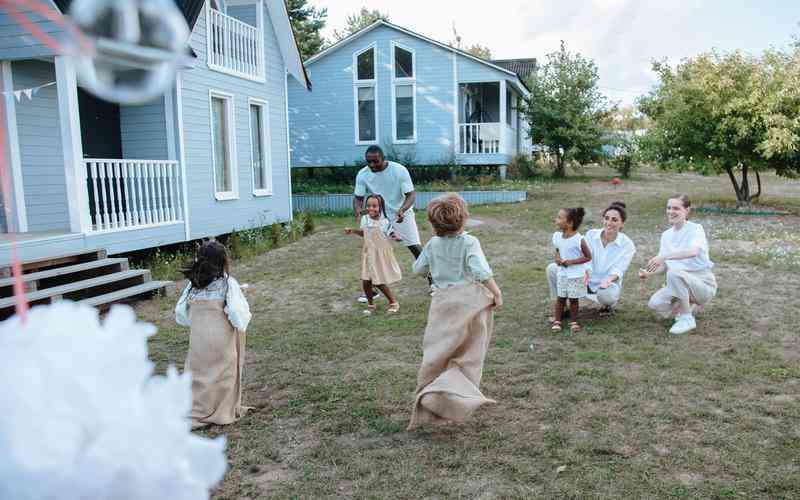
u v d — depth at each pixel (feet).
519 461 11.43
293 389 15.61
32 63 31.35
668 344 18.21
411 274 30.73
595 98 88.28
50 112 32.71
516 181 78.18
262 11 46.93
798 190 72.49
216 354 13.55
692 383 15.05
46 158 32.48
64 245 27.84
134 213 32.83
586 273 19.63
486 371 16.26
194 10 35.60
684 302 19.48
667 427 12.64
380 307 24.31
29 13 27.58
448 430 12.89
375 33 75.51
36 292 23.29
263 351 18.86
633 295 24.93
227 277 13.79
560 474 10.89
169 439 2.67
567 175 94.22
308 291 27.86
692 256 19.25
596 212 53.36
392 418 13.60
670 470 10.91
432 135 76.33
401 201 26.35
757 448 11.63
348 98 77.15
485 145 77.15
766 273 28.53
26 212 31.24
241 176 44.34
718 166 51.49
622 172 92.12
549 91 87.20
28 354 2.59
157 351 19.33
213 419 13.41
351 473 11.19
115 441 2.48
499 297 12.89
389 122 76.79
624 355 17.22
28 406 2.47
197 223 38.65
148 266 33.88
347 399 14.76
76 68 2.63
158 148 37.17
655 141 53.11
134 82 2.71
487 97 86.89
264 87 47.88
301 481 10.97
